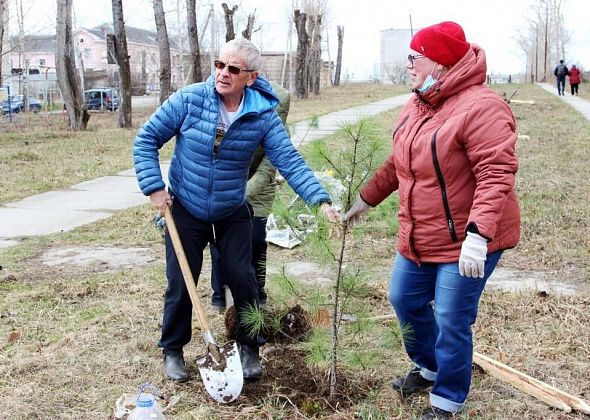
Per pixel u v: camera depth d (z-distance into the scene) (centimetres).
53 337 464
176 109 374
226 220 393
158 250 715
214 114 371
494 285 581
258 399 376
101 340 458
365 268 422
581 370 408
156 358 429
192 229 389
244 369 394
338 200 397
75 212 916
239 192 386
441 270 329
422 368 377
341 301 387
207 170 376
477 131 306
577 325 475
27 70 3888
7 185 1098
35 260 678
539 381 384
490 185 302
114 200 998
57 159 1391
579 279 600
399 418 355
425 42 313
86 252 707
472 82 316
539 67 8438
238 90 366
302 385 391
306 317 446
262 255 480
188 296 391
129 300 541
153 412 328
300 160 378
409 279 347
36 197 1020
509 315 498
